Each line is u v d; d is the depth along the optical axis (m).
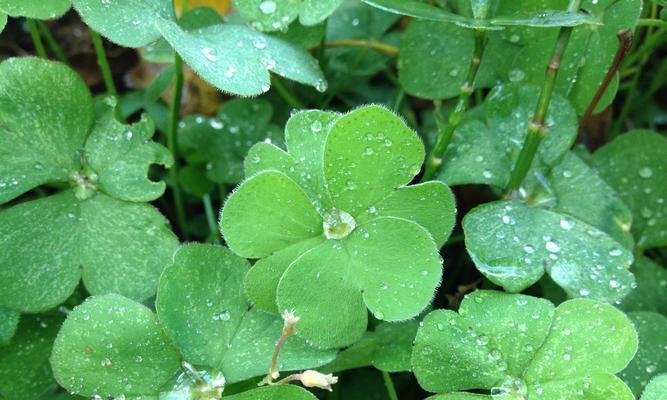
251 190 0.15
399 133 0.15
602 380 0.15
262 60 0.17
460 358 0.16
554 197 0.17
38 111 0.17
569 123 0.17
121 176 0.17
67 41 0.21
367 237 0.16
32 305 0.16
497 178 0.17
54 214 0.17
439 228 0.16
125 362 0.15
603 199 0.17
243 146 0.20
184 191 0.20
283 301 0.15
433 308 0.19
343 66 0.21
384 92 0.21
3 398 0.16
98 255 0.16
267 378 0.15
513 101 0.18
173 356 0.16
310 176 0.16
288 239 0.16
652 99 0.21
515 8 0.18
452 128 0.17
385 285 0.15
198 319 0.16
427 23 0.19
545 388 0.15
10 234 0.16
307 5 0.17
